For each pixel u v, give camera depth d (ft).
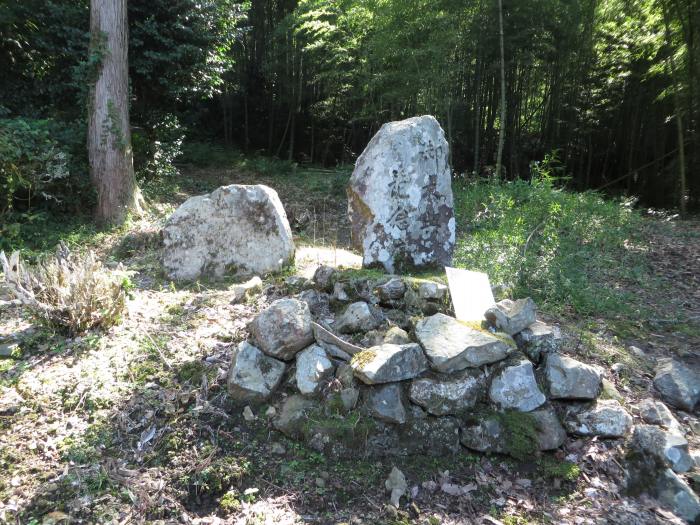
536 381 9.75
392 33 35.94
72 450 8.48
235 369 9.49
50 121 26.91
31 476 8.04
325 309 11.83
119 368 10.48
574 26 39.45
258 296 13.48
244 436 8.91
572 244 20.39
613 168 57.26
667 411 9.82
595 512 7.98
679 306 16.60
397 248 13.01
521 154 48.39
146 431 8.91
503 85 33.91
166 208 29.14
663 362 11.80
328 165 67.97
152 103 34.86
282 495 7.97
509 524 7.73
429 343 9.66
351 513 7.75
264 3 65.51
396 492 8.02
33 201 24.30
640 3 38.47
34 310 11.66
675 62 36.83
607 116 51.78
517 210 21.15
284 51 60.95
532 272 16.03
